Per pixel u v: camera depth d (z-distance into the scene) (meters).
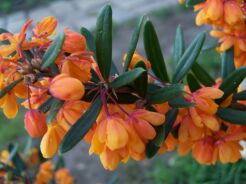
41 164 0.33
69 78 0.14
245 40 0.22
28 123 0.16
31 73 0.15
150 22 0.19
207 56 0.69
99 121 0.16
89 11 0.99
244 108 0.20
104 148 0.16
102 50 0.17
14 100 0.16
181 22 0.86
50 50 0.15
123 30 0.90
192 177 0.48
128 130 0.15
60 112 0.16
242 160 0.41
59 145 0.16
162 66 0.20
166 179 0.53
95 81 0.17
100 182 0.60
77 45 0.16
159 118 0.16
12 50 0.16
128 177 0.59
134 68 0.17
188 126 0.18
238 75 0.19
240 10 0.19
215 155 0.19
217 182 0.43
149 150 0.18
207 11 0.20
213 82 0.21
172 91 0.17
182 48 0.22
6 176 0.29
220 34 0.23
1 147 0.68
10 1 1.07
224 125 0.20
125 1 1.00
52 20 0.17
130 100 0.17
